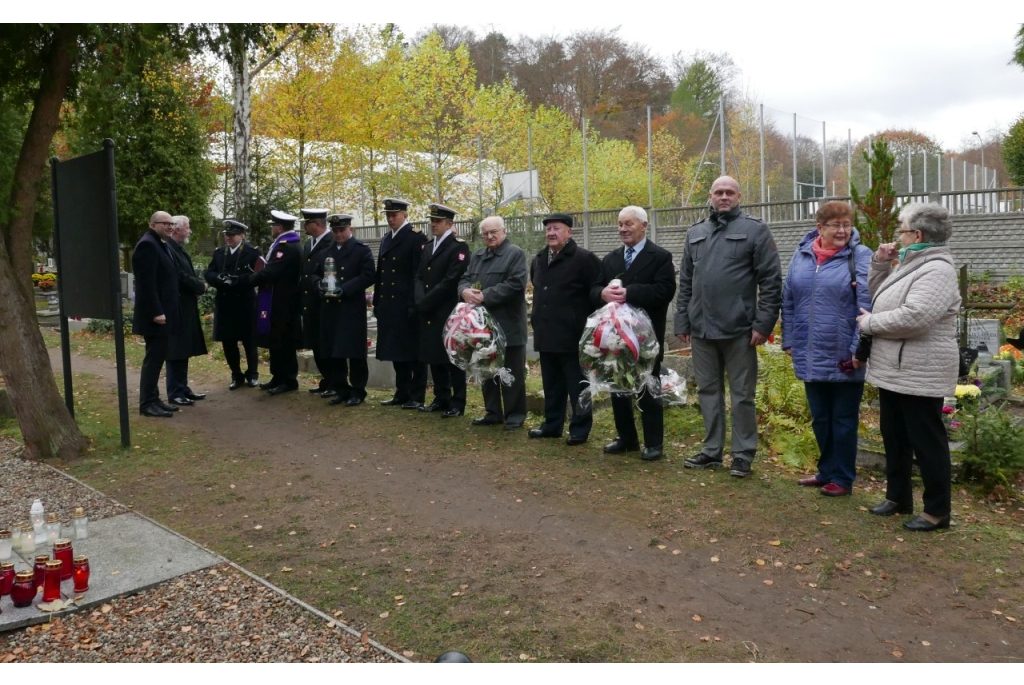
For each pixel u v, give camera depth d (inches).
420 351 324.5
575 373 277.1
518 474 251.8
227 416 354.9
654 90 1825.8
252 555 195.0
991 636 149.6
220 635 152.3
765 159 1165.7
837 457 221.0
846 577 174.9
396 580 178.5
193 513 228.7
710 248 236.4
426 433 303.3
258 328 386.9
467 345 284.0
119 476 265.1
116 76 310.0
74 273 312.2
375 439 301.9
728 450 276.4
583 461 260.4
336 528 213.9
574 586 173.6
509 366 300.5
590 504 223.6
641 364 242.4
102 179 287.1
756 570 179.9
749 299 233.5
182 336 372.2
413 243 335.0
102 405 384.2
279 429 327.3
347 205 1251.8
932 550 185.8
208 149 1181.7
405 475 258.5
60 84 288.0
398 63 1144.2
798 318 222.2
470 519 217.3
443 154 1258.6
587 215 1133.1
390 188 1246.9
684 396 318.7
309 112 1063.0
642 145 1635.1
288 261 379.6
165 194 1018.7
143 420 347.9
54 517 225.3
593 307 274.7
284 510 229.8
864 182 1310.3
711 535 199.3
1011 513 227.1
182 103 1029.8
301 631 153.9
